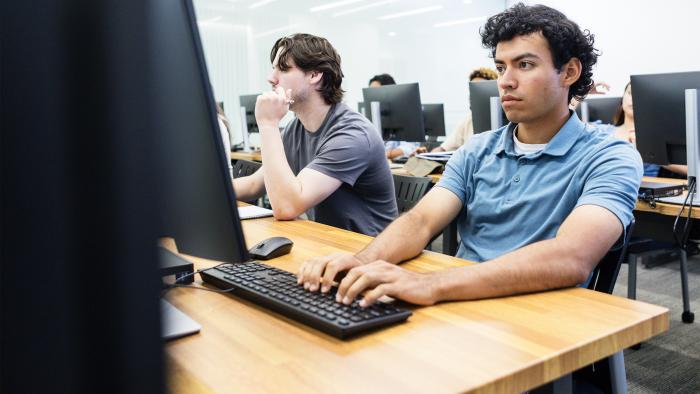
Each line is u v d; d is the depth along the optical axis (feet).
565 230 3.44
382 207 6.25
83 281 1.06
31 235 1.03
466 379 2.04
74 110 1.04
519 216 4.28
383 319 2.54
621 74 18.88
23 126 1.02
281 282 3.10
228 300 3.01
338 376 2.08
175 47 1.89
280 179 5.40
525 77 4.12
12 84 1.01
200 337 2.48
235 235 2.24
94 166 1.05
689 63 17.16
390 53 23.88
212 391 1.97
